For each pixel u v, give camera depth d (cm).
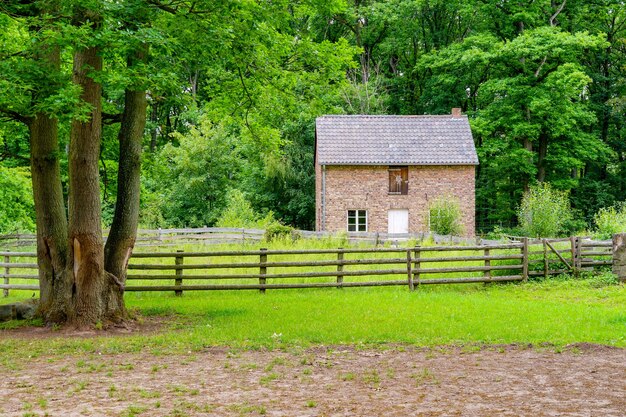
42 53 1309
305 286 2012
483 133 4578
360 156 4078
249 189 5116
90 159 1450
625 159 5547
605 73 5422
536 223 3709
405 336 1300
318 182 4344
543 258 2169
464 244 2897
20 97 1213
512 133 4597
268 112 1869
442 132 4250
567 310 1591
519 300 1789
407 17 5503
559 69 4322
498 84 4497
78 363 1104
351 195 4088
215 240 3394
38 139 1516
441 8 5716
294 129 4997
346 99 5194
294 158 5047
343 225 4091
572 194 5325
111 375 1026
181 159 4694
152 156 1955
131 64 1448
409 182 4100
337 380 982
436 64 4862
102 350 1220
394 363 1093
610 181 5409
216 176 4812
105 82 1392
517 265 2130
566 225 4550
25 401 875
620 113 5250
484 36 4716
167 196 4725
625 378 975
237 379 993
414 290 2033
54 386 958
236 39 1530
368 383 962
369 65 5878
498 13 4784
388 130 4247
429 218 3744
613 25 5219
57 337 1360
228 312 1630
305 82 1817
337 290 2022
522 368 1047
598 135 5394
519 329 1356
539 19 4888
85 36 1206
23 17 1301
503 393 898
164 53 1409
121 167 1549
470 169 4112
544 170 4900
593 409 817
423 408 828
